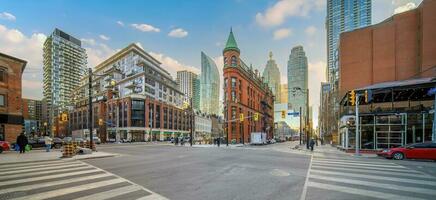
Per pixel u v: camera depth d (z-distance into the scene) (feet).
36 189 24.97
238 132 196.95
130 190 24.67
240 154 72.13
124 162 49.98
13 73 107.55
